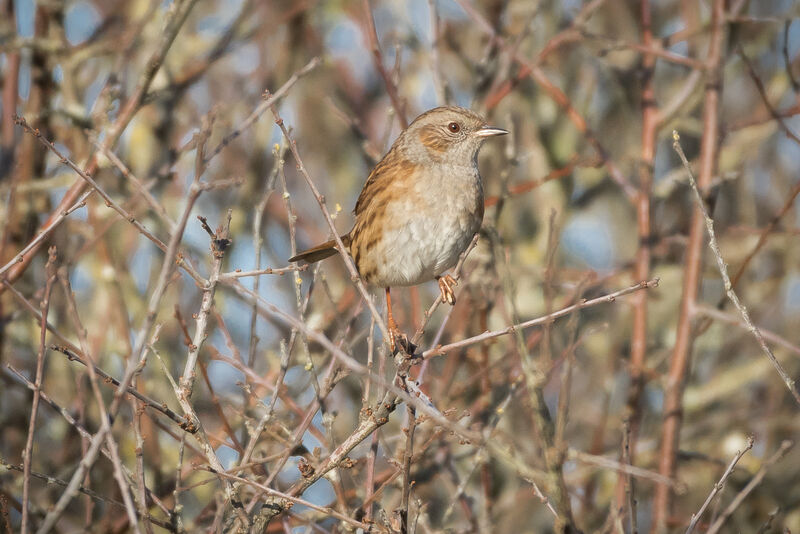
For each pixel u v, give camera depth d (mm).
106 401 11609
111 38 12367
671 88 15102
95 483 10633
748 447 7273
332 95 14750
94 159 9570
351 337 10656
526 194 13781
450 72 14453
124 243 12805
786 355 13039
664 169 15336
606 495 11828
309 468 7320
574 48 14562
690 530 7098
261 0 13383
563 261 13992
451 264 9719
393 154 9852
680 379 10883
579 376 13289
